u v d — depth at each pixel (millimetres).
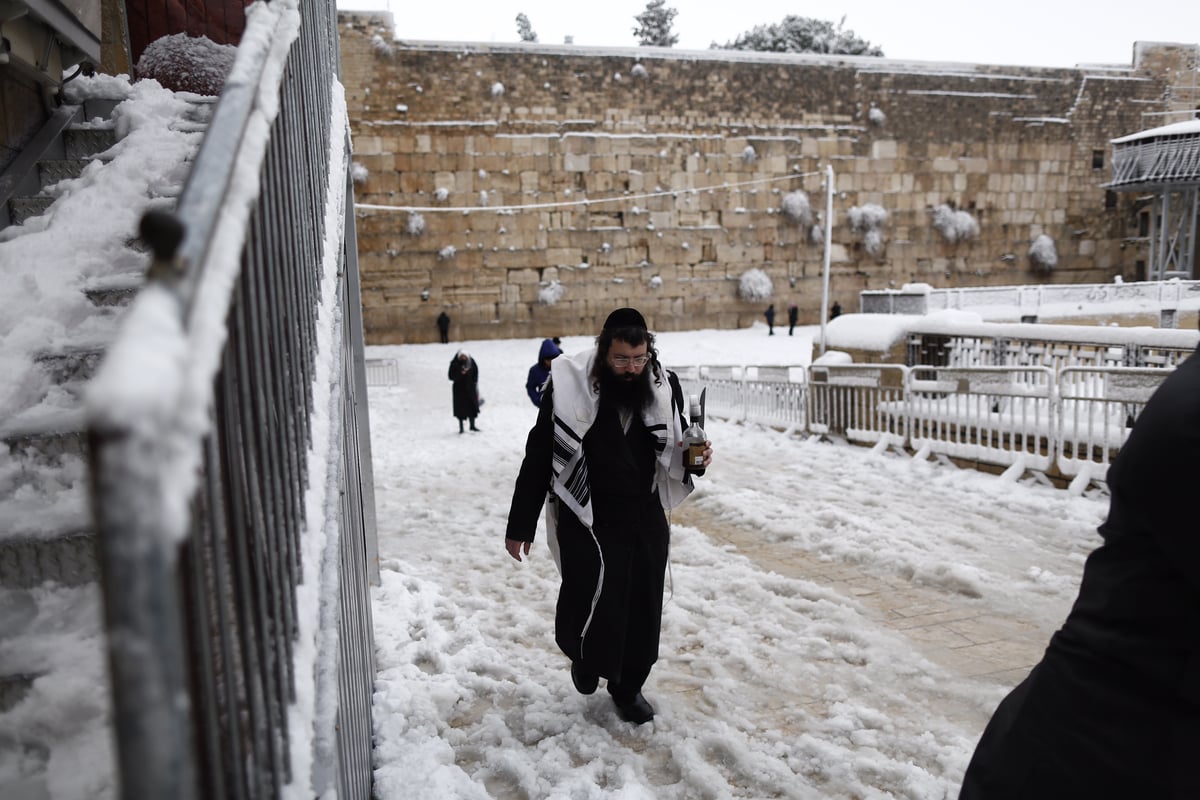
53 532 2006
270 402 1366
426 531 6668
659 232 30078
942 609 4566
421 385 20312
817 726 3264
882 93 31125
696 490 7656
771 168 30688
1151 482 1319
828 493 7430
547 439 3102
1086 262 33000
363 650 3174
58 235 3100
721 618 4438
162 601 604
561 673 3824
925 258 31922
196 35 6066
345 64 27469
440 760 3012
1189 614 1326
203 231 852
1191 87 32812
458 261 28859
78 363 2582
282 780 1222
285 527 1448
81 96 4496
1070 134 32438
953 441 8578
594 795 2744
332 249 2562
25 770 1656
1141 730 1359
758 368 12727
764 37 48438
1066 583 4898
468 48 28172
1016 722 1568
